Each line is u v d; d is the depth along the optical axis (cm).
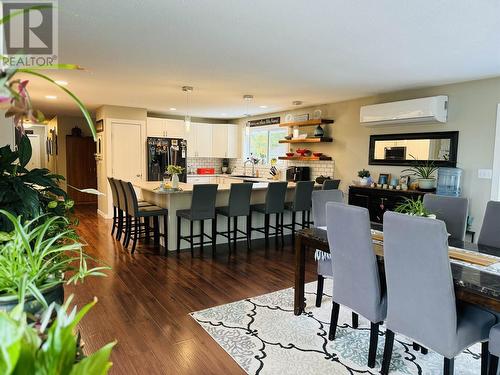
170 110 780
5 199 169
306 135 678
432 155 497
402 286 201
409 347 257
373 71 408
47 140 1116
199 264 435
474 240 455
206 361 232
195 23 269
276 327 280
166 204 501
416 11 242
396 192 505
